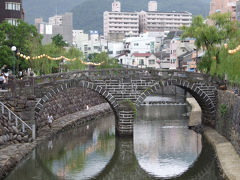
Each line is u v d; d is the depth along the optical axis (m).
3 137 37.19
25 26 60.00
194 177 33.56
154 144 45.97
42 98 44.81
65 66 77.56
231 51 36.94
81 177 33.44
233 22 54.22
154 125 59.53
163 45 136.88
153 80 49.00
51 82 45.31
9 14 74.56
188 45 117.12
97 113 68.38
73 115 63.53
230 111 42.88
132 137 48.28
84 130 55.59
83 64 79.94
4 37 57.12
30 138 42.03
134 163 38.16
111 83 47.97
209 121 53.09
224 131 45.75
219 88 51.03
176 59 117.00
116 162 38.56
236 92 42.78
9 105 40.91
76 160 39.00
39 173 33.91
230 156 36.66
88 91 76.50
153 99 100.19
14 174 33.06
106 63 98.06
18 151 36.81
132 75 48.47
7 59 56.03
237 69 44.03
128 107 48.06
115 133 52.28
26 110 41.78
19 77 54.94
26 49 60.38
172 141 47.69
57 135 50.16
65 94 64.75
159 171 35.59
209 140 45.94
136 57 126.38
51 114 56.97
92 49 152.12
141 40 140.25
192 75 50.41
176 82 49.78
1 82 42.00
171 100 97.88
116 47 149.88
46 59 64.19
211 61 54.66
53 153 41.09
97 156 40.78
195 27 56.78
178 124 60.38
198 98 53.34
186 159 39.31
